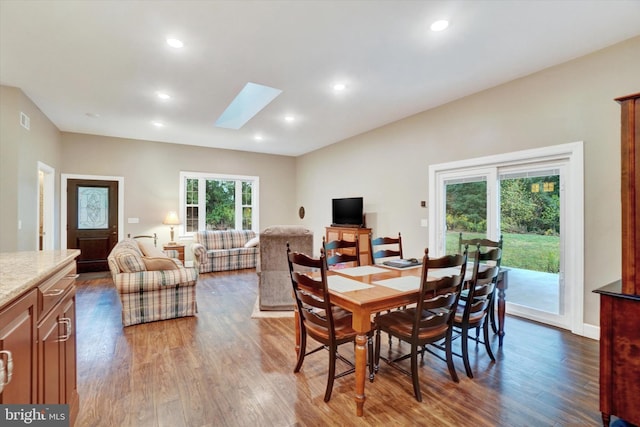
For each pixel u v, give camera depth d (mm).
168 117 4805
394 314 2352
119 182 6188
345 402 1979
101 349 2732
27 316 1146
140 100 4055
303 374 2324
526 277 3457
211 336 3037
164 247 6145
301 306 2295
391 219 5121
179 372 2344
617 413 1636
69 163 5727
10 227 3568
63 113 4594
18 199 3643
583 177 2934
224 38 2600
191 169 6902
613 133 2756
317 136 6055
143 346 2801
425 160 4508
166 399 2006
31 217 4062
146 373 2328
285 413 1871
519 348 2729
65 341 1612
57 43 2670
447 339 2186
